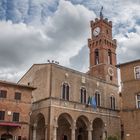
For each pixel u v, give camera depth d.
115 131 71.44
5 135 52.41
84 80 70.38
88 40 92.62
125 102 56.44
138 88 55.19
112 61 86.25
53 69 63.50
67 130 68.00
